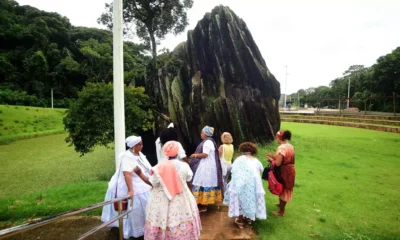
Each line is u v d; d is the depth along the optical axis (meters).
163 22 17.09
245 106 11.03
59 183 8.96
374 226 4.17
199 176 4.32
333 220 4.35
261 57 12.60
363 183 6.38
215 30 11.56
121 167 3.33
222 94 10.85
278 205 4.93
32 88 49.97
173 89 11.07
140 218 3.46
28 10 59.09
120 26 5.60
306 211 4.68
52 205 4.73
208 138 4.45
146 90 11.89
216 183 4.38
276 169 4.31
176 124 10.59
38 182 9.10
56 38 56.56
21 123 25.77
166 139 3.35
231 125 10.52
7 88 46.94
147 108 11.15
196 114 10.57
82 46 47.62
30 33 52.66
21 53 52.31
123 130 5.79
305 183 6.34
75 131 9.60
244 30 12.52
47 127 26.80
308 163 8.33
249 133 10.95
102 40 58.16
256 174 3.87
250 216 3.74
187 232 2.88
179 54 12.93
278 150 4.22
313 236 3.78
